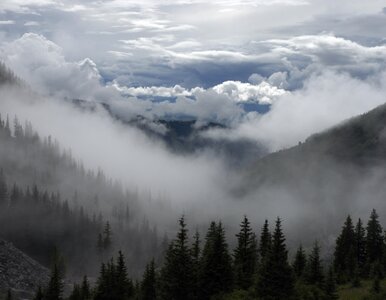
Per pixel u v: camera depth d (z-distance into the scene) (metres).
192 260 70.56
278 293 62.03
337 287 78.75
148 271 83.06
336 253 99.75
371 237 98.94
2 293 110.69
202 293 67.31
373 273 83.56
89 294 99.69
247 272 73.12
